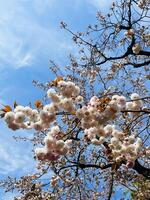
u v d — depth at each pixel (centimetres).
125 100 81
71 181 151
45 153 78
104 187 174
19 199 167
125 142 85
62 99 80
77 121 83
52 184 146
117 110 79
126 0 193
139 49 184
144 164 167
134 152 85
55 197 155
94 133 85
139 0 192
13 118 78
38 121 80
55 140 78
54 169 143
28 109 80
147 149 119
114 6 195
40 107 81
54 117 80
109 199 110
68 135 81
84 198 161
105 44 199
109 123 90
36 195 163
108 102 80
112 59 200
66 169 160
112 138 85
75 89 81
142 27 195
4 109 79
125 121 123
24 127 79
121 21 194
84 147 146
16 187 177
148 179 151
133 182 169
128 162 84
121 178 166
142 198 164
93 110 79
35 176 178
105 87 181
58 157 78
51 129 80
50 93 80
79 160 158
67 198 158
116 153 85
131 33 188
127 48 194
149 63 197
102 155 166
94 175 172
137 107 85
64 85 80
